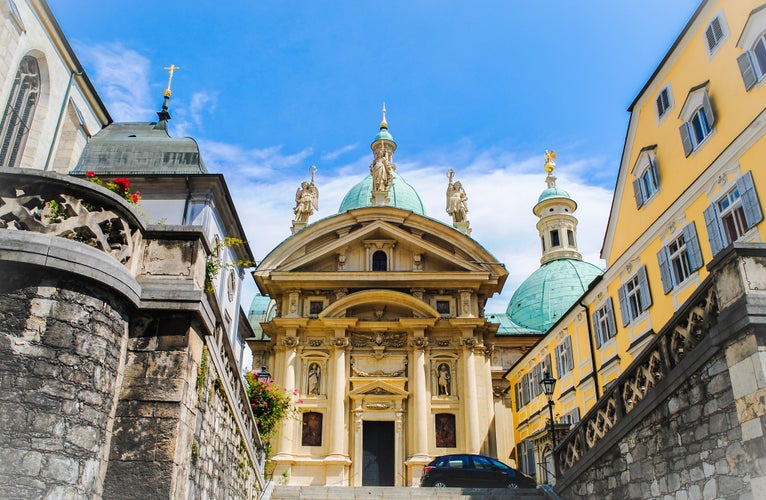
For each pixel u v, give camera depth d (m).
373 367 33.59
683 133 20.42
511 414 44.28
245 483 15.28
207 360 10.07
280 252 35.28
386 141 49.53
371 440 32.62
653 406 11.27
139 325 9.14
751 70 17.11
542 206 57.09
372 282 34.44
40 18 20.58
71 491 7.64
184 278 9.44
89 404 8.09
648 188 22.92
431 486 23.97
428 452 31.81
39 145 21.16
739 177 17.28
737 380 8.91
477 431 31.84
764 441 8.35
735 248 8.89
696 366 9.86
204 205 20.56
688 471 10.24
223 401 12.11
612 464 13.11
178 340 9.08
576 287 49.47
